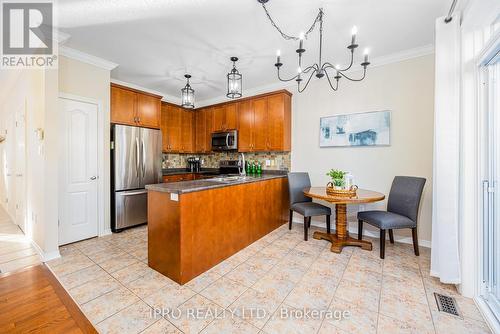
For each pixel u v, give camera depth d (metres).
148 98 3.81
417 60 2.82
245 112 4.11
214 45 2.69
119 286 1.92
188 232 2.01
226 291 1.86
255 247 2.77
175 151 4.73
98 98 3.06
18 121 3.53
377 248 2.76
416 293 1.84
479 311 1.62
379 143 3.07
